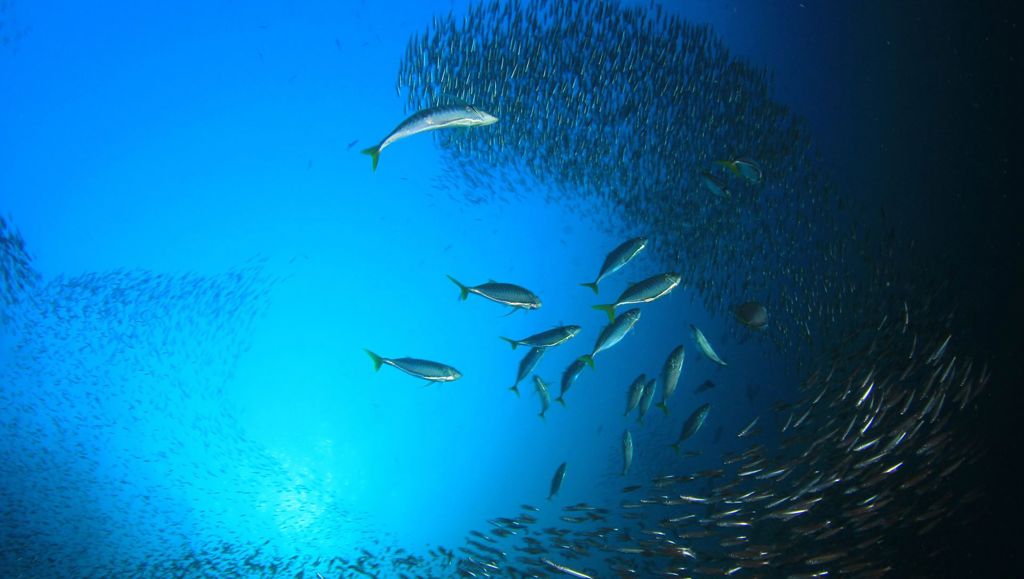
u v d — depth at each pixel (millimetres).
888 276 7461
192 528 8906
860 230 8281
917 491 5156
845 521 4844
